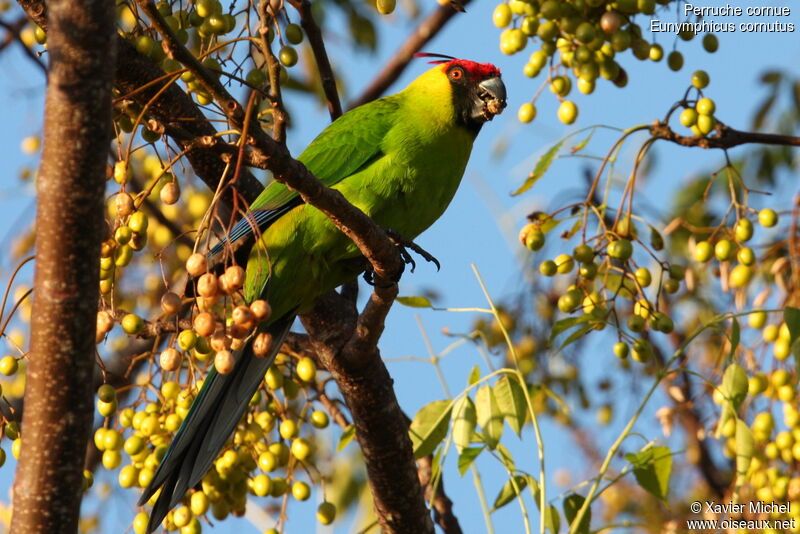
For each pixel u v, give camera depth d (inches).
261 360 303.3
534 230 316.5
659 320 305.9
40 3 273.0
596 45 307.4
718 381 354.3
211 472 304.2
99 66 193.8
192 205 397.4
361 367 303.6
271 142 222.1
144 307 398.9
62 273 199.5
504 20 319.0
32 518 208.5
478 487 296.8
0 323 377.4
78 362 204.4
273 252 323.0
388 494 317.4
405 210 355.9
